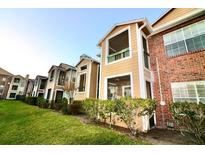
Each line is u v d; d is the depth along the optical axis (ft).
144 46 28.14
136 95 22.26
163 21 31.07
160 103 23.57
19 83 154.20
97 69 49.52
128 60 25.88
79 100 44.21
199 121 13.46
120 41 34.24
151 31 28.09
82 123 24.17
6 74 148.46
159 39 27.09
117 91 37.06
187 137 16.17
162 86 24.16
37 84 96.48
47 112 39.83
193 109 13.88
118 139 14.93
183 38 23.12
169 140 14.94
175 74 22.85
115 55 30.01
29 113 37.86
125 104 18.33
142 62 23.47
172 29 25.17
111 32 32.37
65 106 39.22
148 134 17.79
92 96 44.47
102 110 22.56
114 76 27.68
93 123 24.64
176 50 23.75
